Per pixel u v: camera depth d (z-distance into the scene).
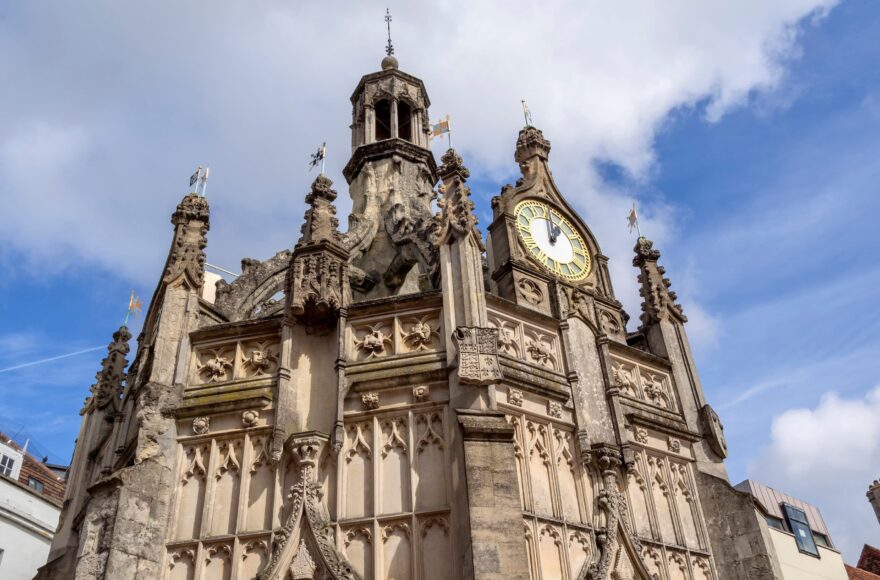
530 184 27.84
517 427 20.50
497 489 17.42
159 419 20.55
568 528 19.88
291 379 20.70
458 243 22.00
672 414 24.75
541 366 22.31
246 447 20.03
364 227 30.31
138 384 22.77
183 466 20.20
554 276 25.11
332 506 18.92
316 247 22.23
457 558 17.58
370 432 19.83
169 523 19.42
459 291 21.16
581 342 23.41
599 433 21.83
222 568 18.62
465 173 23.47
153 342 23.03
